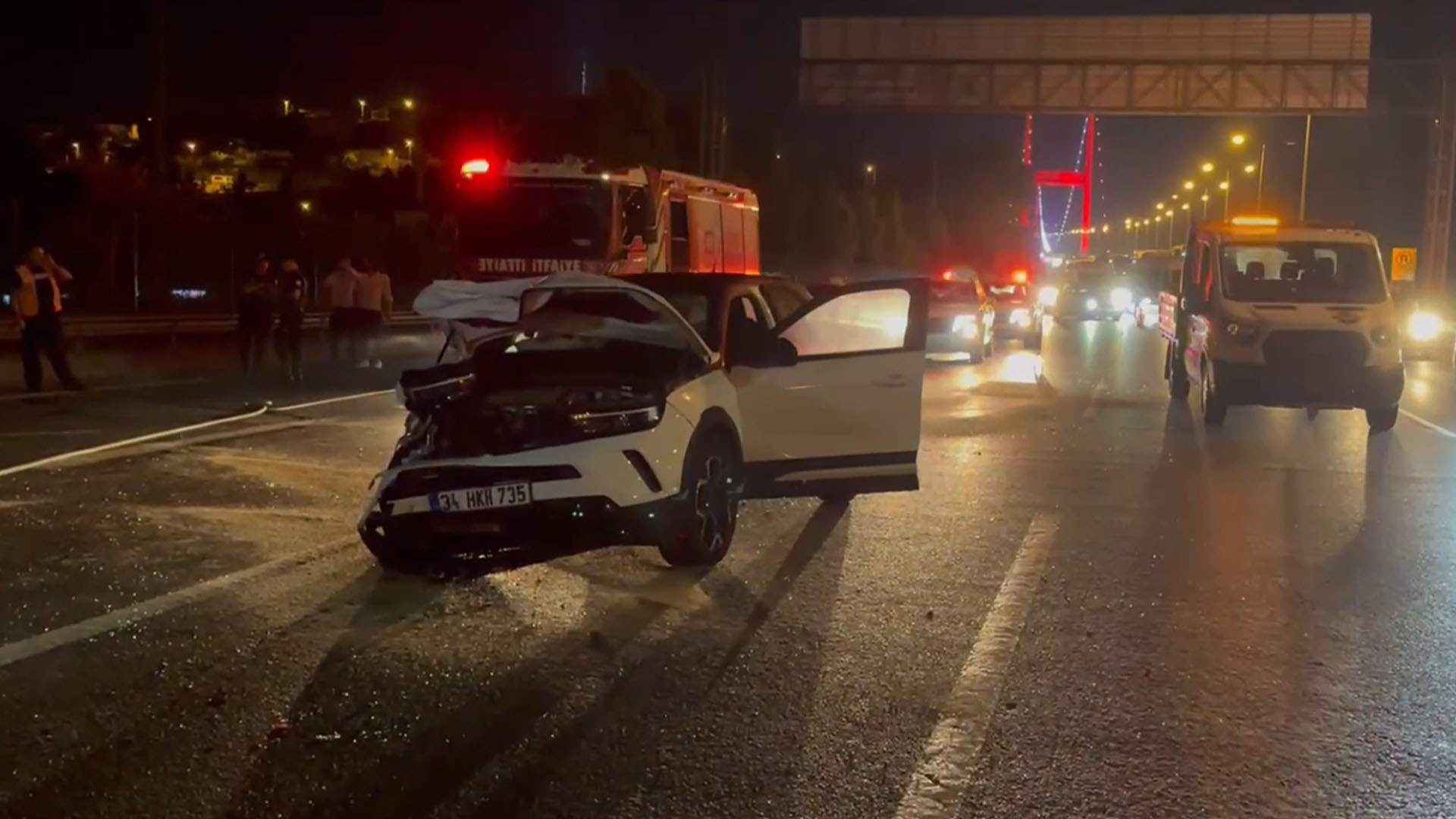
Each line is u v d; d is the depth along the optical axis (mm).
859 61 42906
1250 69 41031
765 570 8398
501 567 8258
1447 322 33281
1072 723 5680
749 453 8953
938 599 7715
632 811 4754
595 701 5906
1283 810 4828
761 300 9828
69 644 6664
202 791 4910
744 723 5641
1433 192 40031
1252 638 7004
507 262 20594
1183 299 18344
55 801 4816
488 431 7812
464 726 5586
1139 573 8414
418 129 64688
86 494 10609
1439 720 5766
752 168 56844
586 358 8688
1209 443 14688
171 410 16047
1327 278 16406
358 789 4934
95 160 46625
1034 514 10359
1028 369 25031
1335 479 12289
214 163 65688
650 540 7840
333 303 22219
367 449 13047
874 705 5879
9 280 17438
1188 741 5496
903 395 9641
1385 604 7738
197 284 33000
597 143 44469
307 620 7121
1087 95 42125
